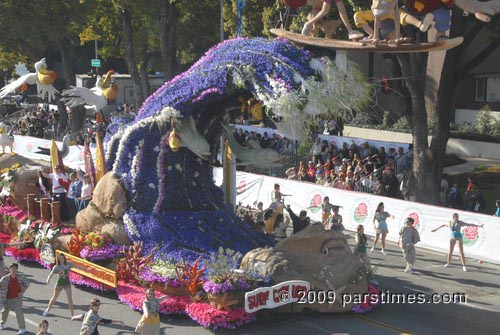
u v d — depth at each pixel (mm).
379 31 13805
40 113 49125
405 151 28234
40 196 21469
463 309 15992
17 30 40906
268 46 15750
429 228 21172
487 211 24656
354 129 38375
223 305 14508
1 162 24062
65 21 41844
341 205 23750
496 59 38094
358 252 16906
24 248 20156
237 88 15906
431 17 12875
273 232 18719
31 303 16406
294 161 30000
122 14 38531
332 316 15453
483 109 36750
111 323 14602
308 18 15383
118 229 17609
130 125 18031
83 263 17312
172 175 17562
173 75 37062
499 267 19484
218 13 39031
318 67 14797
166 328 14719
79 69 72500
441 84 24016
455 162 32469
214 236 17125
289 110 14414
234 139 18141
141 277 16234
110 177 18094
